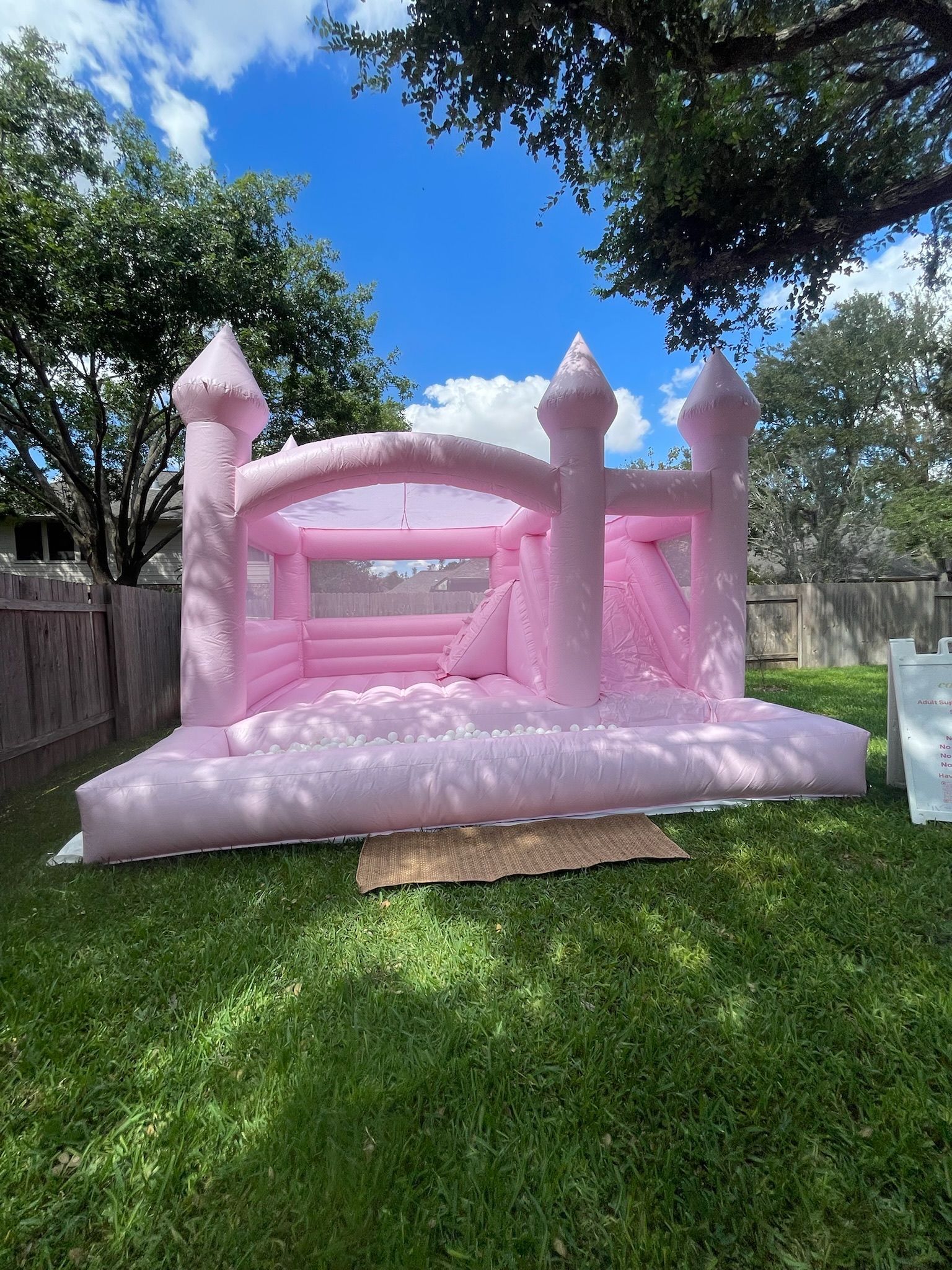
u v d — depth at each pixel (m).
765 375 19.00
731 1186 1.25
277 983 1.93
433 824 3.06
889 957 2.00
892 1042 1.63
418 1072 1.53
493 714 3.99
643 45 3.03
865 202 4.39
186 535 3.71
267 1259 1.13
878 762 4.25
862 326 17.44
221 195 8.99
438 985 1.88
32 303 7.22
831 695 6.88
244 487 3.64
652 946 2.06
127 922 2.31
